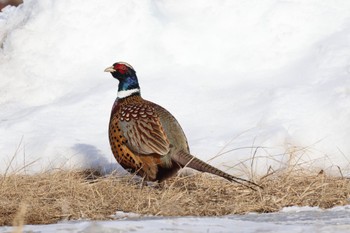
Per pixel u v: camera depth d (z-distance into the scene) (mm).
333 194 24328
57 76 33719
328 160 27109
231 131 28891
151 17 34938
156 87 32031
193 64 33500
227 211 23109
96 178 26484
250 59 33219
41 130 29688
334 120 28750
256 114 29750
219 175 24547
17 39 34750
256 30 33938
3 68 34094
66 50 34344
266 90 31188
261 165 26797
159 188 25625
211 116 30156
